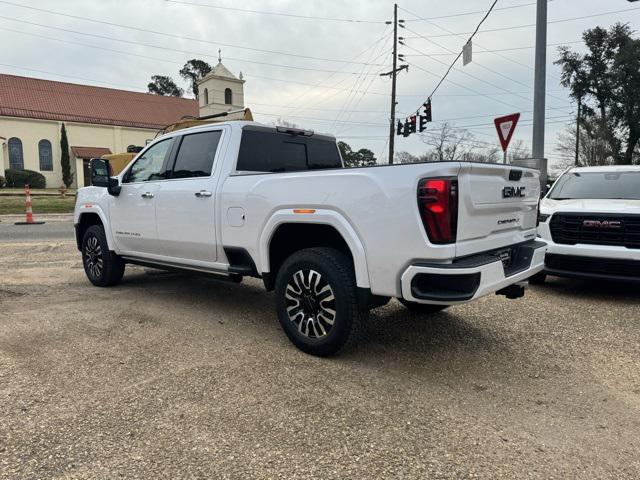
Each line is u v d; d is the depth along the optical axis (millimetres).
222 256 4734
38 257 9047
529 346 4406
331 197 3711
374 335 4625
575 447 2754
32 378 3492
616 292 6504
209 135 5039
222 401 3191
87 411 3029
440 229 3250
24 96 46000
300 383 3494
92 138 47750
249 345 4258
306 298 3990
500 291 4203
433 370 3812
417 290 3344
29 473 2408
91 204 6449
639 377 3748
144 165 5785
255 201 4277
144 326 4746
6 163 43844
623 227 5906
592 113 44812
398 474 2461
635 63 39688
